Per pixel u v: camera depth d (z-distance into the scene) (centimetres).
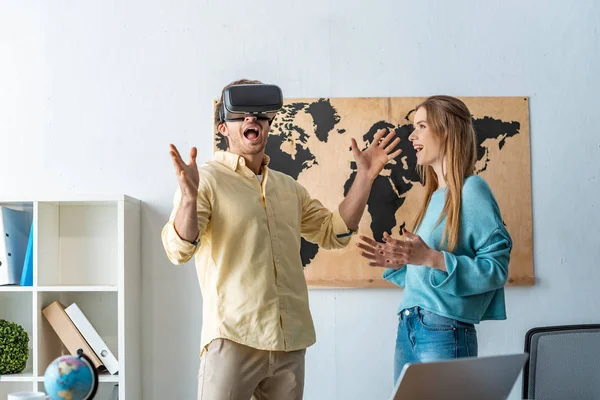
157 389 302
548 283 308
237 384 206
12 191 308
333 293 305
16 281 291
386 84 309
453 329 223
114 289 280
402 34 311
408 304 232
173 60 311
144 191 308
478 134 309
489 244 228
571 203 310
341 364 303
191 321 304
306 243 304
